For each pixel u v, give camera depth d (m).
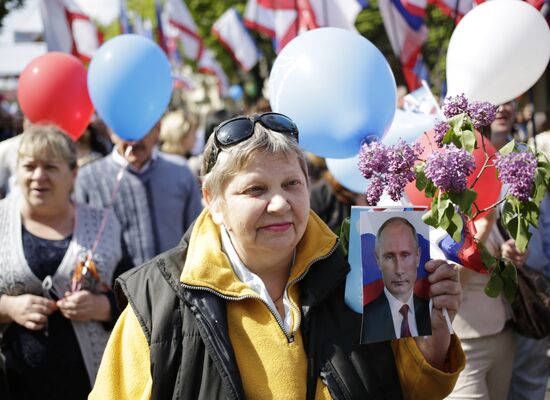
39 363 2.94
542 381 3.94
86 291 2.99
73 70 3.83
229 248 1.92
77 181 4.20
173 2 13.16
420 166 1.82
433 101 2.72
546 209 3.97
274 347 1.80
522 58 2.43
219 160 1.83
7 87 20.84
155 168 4.28
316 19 5.12
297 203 1.82
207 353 1.78
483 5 2.52
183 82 18.92
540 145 5.15
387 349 1.86
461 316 3.11
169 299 1.84
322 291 1.86
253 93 20.84
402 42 4.94
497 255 3.17
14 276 2.99
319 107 2.22
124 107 3.62
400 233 1.79
